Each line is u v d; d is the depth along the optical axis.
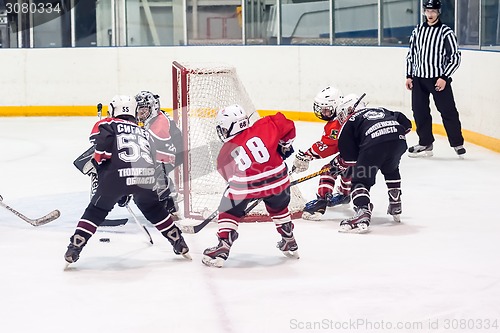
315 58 17.44
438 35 12.77
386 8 16.95
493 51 13.50
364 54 16.66
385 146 8.30
